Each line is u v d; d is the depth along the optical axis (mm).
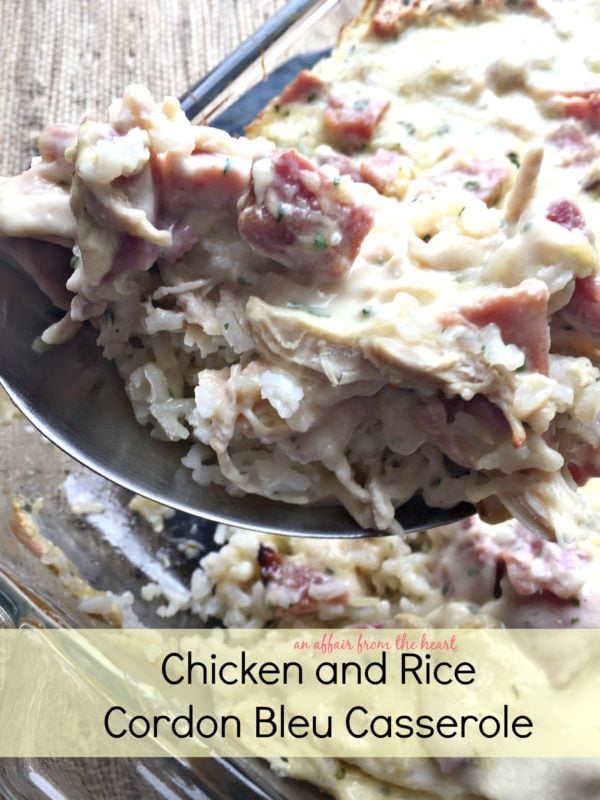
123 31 227
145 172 116
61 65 222
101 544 191
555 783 156
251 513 136
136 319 128
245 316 122
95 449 134
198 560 192
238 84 201
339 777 165
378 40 179
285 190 113
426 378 112
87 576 187
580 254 111
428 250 120
